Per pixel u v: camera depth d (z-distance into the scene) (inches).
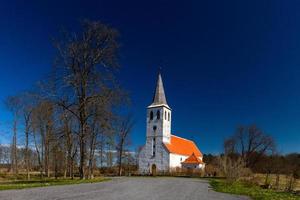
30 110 1936.5
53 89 1282.0
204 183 1542.8
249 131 3142.2
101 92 1320.1
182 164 3459.6
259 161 3053.6
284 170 2383.1
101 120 1332.4
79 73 1294.3
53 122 1333.7
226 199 769.6
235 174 1374.3
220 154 1863.9
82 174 1355.8
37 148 1936.5
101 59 1326.3
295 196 935.7
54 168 2097.7
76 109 1299.2
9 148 2544.3
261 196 865.5
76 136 1327.5
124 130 2999.5
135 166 3489.2
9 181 1414.9
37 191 764.6
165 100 3464.6
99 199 636.1
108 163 2984.7
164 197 753.0
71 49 1299.2
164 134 3319.4
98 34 1325.0
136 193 830.5
